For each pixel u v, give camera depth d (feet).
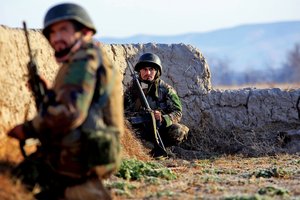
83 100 28.14
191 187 39.37
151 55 56.03
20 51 39.99
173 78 66.28
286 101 66.44
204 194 37.17
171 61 66.49
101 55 29.50
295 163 53.57
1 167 31.96
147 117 54.19
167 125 55.93
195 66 66.74
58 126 28.22
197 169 49.29
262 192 37.63
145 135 54.75
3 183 29.58
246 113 66.28
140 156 50.78
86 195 29.76
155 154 54.34
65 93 28.07
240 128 65.87
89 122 29.07
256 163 54.70
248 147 63.16
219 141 64.85
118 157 29.81
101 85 29.14
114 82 29.73
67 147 29.12
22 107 38.68
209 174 46.14
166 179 42.09
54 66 45.93
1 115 36.09
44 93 31.32
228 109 66.33
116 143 29.53
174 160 53.42
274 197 36.68
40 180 30.19
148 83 56.39
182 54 66.64
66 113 27.89
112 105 29.73
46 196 30.32
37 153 30.40
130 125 53.06
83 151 29.12
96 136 28.89
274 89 66.90
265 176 44.75
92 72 28.66
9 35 38.78
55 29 29.45
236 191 38.22
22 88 38.88
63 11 29.32
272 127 66.33
